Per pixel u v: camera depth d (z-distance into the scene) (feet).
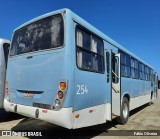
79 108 18.86
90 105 20.63
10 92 22.89
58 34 19.03
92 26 22.66
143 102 45.75
